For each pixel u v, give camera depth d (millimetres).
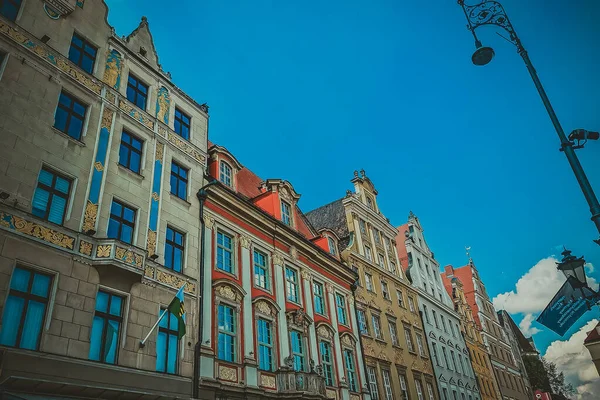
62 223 15633
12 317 13219
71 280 14938
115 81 20016
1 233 13617
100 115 18625
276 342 23422
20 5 17094
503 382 59219
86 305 15055
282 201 30031
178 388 17062
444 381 41156
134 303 16688
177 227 20344
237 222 24484
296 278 28000
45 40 17328
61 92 17484
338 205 41688
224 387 18891
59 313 14242
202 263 20734
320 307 29406
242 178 30672
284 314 25062
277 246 27109
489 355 58312
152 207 19391
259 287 24156
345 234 38438
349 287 33562
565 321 10250
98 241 16125
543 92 11391
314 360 25734
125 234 17797
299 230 31688
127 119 19859
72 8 19000
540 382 77750
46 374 13156
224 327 20859
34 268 14141
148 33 23438
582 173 10141
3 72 15578
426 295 45969
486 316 64875
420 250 51094
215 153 25266
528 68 11906
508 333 72438
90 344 14820
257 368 21188
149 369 16266
